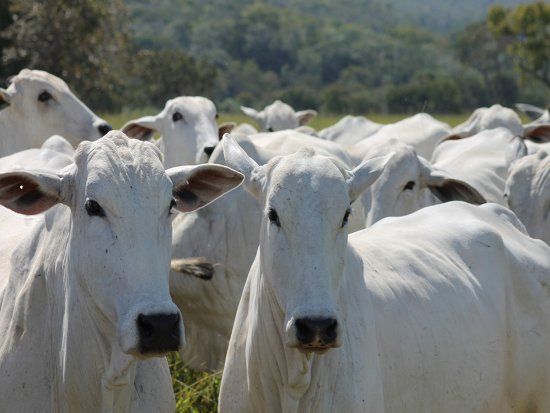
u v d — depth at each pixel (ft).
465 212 32.71
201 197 26.43
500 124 65.00
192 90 232.32
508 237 32.68
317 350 23.90
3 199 24.53
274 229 25.12
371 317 26.78
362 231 31.81
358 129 76.79
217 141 51.29
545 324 31.60
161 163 24.70
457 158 53.01
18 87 50.11
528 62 243.60
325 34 625.82
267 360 26.35
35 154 40.04
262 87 465.47
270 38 579.07
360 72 507.71
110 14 175.32
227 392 28.17
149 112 192.44
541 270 32.04
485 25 355.15
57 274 25.64
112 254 23.39
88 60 169.48
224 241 39.09
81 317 24.54
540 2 244.22
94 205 23.67
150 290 23.12
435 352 28.04
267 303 26.07
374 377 26.30
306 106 305.12
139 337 22.72
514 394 31.17
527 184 39.88
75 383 25.04
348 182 26.37
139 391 26.32
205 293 39.34
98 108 182.70
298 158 25.64
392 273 28.63
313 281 24.11
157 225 23.85
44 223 27.22
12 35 162.50
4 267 29.71
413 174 40.60
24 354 26.09
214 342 40.37
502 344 30.32
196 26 621.72
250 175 26.89
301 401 25.99
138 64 222.07
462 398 28.84
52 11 163.43
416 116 70.64
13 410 25.81
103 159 23.99
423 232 31.09
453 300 29.22
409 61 546.26
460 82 323.57
